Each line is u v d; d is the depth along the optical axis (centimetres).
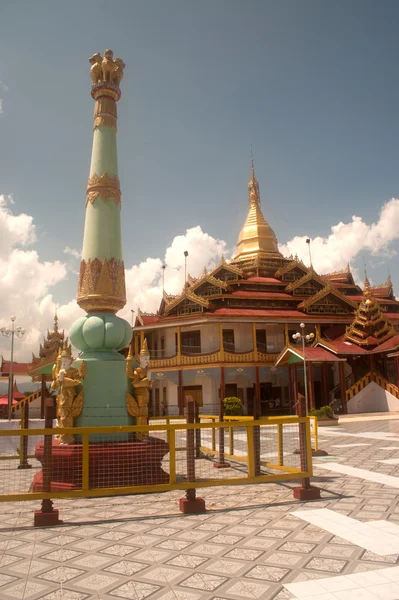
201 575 623
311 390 4038
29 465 1650
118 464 1176
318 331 4784
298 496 1038
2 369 6072
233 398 4234
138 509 988
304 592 564
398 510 923
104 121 1495
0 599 565
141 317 5191
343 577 605
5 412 5306
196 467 1577
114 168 1476
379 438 2366
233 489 1176
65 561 686
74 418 1251
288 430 2770
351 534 777
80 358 1337
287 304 5172
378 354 4466
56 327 5572
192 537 782
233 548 723
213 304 4816
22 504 1069
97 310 1406
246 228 6462
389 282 6169
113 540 777
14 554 719
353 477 1280
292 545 729
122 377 1302
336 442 2222
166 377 4622
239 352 4528
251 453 1046
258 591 570
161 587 589
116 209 1453
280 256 6081
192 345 5091
